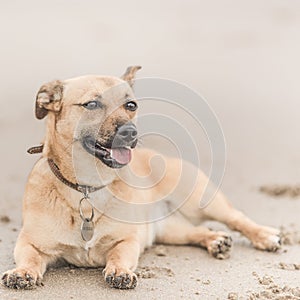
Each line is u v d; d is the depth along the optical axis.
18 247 7.88
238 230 9.54
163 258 8.76
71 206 7.91
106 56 23.78
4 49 24.22
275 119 17.41
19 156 13.62
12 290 7.27
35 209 7.92
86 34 27.28
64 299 7.11
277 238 9.09
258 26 29.91
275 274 8.12
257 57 24.59
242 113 17.80
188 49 25.48
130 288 7.45
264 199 11.38
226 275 8.08
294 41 27.25
